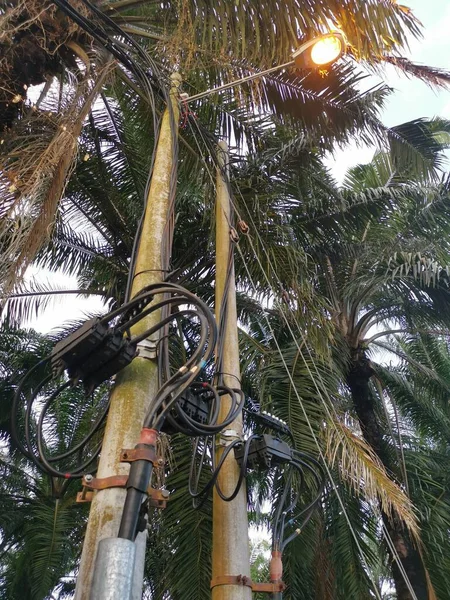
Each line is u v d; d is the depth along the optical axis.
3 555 12.06
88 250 8.70
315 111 6.10
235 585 2.71
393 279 8.66
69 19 4.40
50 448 9.94
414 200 9.54
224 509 2.94
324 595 7.13
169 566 5.71
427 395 11.38
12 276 3.25
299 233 8.50
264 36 4.76
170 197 3.27
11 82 4.30
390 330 9.67
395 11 4.58
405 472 8.22
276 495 6.92
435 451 12.21
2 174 3.66
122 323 2.48
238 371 3.48
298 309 6.24
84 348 2.26
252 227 6.42
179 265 7.91
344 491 7.96
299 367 6.71
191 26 4.67
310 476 6.14
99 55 4.47
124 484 1.99
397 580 7.56
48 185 3.68
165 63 4.98
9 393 9.69
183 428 2.31
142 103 6.50
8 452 10.98
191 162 6.14
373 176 10.20
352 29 4.53
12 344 10.22
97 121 7.75
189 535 5.74
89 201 8.26
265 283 6.46
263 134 7.01
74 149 3.90
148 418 1.98
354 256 9.28
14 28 4.18
